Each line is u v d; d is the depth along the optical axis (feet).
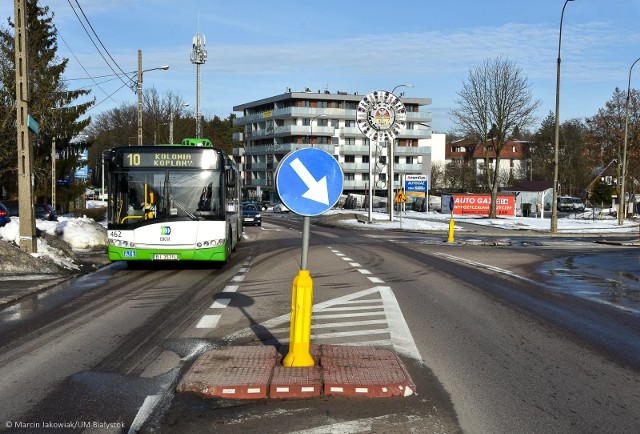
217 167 49.11
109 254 48.32
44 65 124.67
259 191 324.39
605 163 191.21
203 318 30.01
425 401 17.92
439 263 59.06
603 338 26.81
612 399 18.38
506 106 162.50
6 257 46.65
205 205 48.83
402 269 53.06
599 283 46.42
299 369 19.84
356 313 31.94
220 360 20.98
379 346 24.45
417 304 34.91
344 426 15.90
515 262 62.18
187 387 18.40
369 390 18.21
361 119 150.51
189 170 48.85
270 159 329.93
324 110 319.88
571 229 135.33
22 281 42.78
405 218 168.96
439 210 220.23
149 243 48.24
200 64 190.49
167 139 258.37
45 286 40.42
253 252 70.13
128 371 20.79
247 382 18.42
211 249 48.80
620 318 31.76
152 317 30.40
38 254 49.60
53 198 118.62
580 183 292.20
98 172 48.39
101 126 279.90
